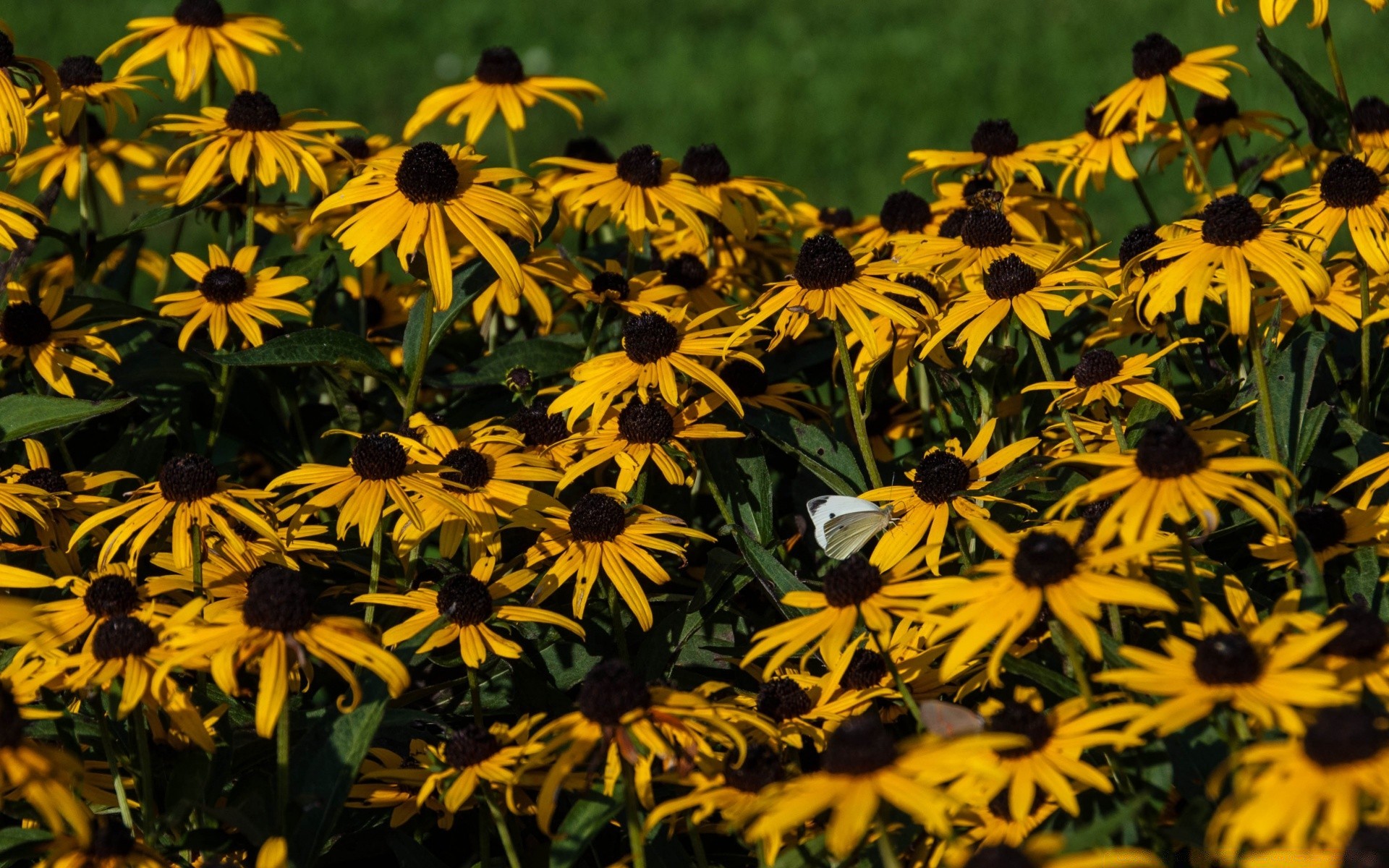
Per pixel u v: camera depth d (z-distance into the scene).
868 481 3.63
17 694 2.42
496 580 2.95
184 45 4.54
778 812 1.95
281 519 2.98
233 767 2.75
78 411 3.19
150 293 7.33
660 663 2.96
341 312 4.59
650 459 3.23
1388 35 10.98
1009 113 11.03
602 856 2.74
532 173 8.95
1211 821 2.12
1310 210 3.18
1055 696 2.71
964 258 3.51
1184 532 2.31
